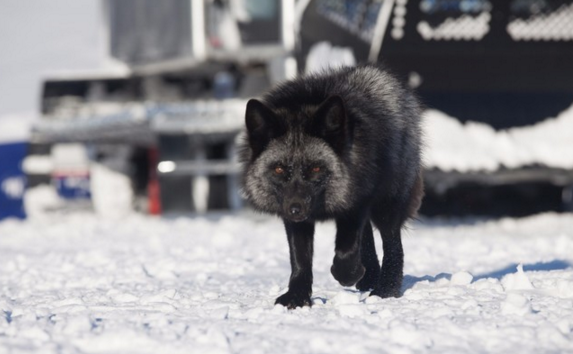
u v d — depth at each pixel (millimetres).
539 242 32312
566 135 55188
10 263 28125
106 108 62062
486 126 54875
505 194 58031
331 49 53688
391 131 19031
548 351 12906
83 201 62594
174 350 12828
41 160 62281
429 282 20750
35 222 58719
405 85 21281
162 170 60281
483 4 53594
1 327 14641
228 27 55562
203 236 41375
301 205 17266
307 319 15469
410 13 52562
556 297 17719
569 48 54750
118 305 17703
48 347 12758
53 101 63281
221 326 14758
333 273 18234
